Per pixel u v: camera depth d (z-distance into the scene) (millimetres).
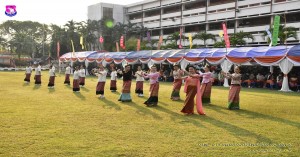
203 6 47312
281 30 30578
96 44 57969
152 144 6078
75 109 10203
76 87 16422
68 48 58312
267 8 38469
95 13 61969
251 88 21297
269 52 20250
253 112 10344
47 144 5898
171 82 26703
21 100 12180
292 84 19547
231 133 7141
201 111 9695
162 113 9805
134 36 55406
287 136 6930
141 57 30047
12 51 71312
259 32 39438
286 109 11102
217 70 25484
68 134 6703
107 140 6297
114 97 14141
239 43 35500
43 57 66000
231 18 42719
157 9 56375
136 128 7469
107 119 8547
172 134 6934
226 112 10281
